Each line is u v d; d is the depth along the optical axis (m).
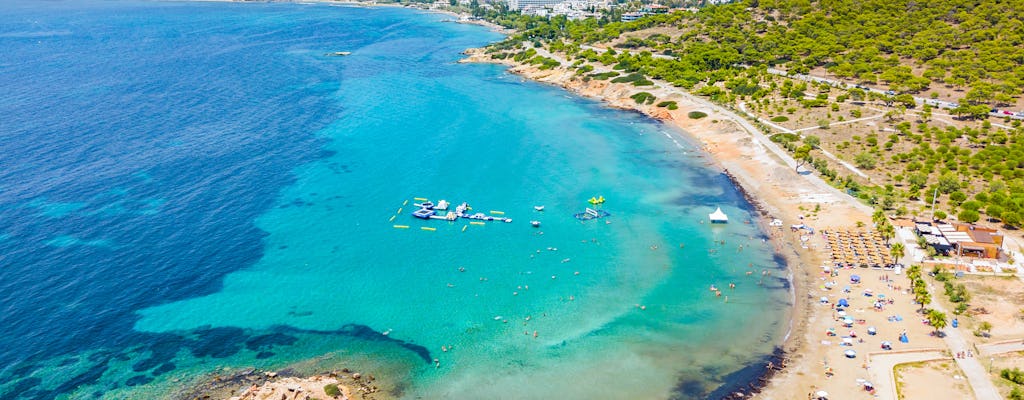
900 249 110.88
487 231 133.50
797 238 126.56
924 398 79.12
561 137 199.50
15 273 110.06
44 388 83.75
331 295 108.38
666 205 146.75
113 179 153.62
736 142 185.12
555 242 128.88
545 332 98.62
